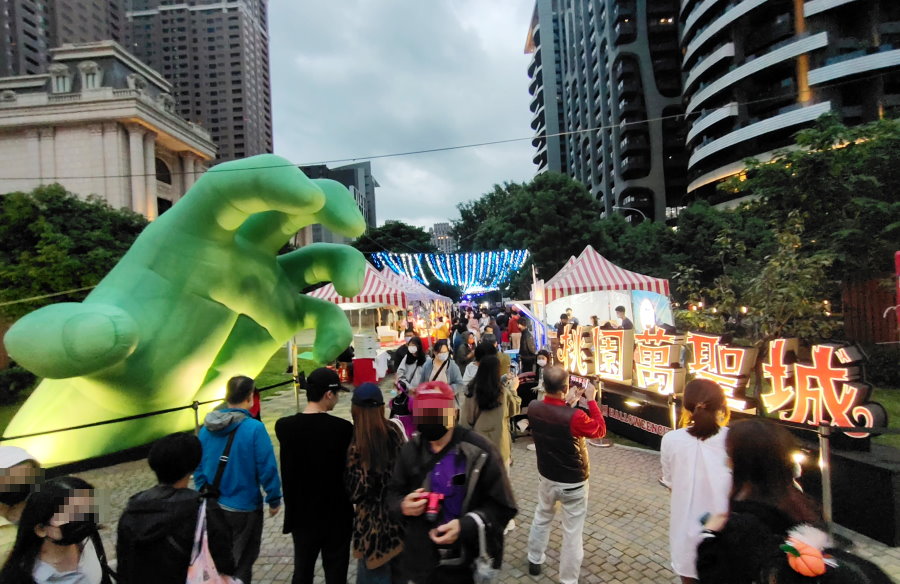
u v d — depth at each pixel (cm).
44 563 192
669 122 5703
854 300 1029
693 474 262
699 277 2633
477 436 230
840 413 399
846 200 1068
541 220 2920
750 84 4125
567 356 867
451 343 1190
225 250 671
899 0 3516
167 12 11888
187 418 705
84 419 633
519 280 3183
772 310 802
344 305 1511
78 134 4859
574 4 7719
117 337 550
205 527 215
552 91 8762
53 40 8938
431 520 210
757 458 181
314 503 288
